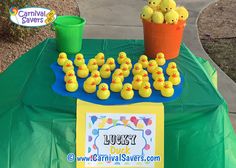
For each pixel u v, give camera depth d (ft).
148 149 2.69
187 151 2.71
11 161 2.61
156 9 3.25
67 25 3.23
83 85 2.81
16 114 2.67
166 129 2.71
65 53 3.32
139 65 3.03
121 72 2.93
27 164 2.62
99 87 2.72
